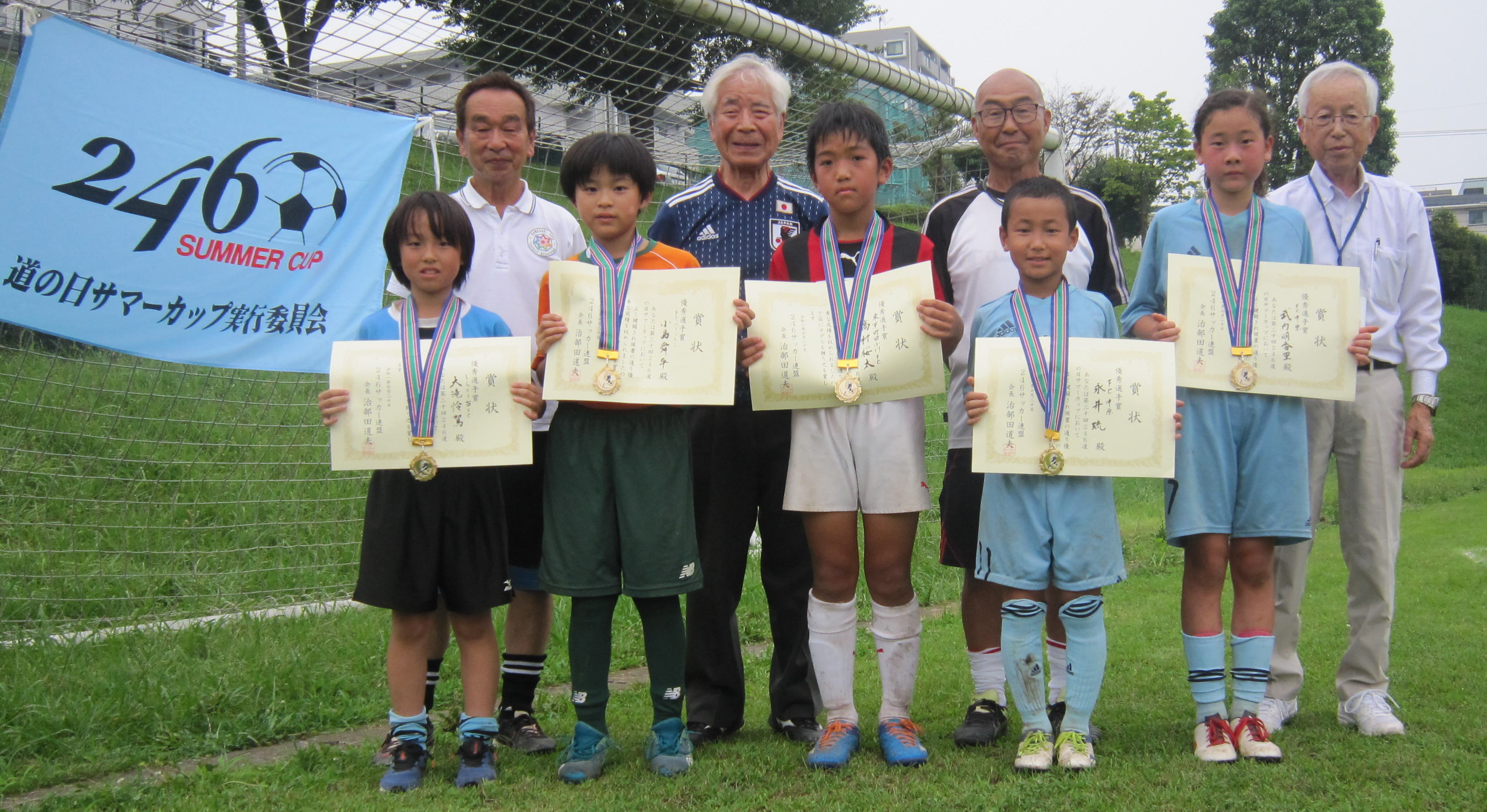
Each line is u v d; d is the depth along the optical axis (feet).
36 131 13.60
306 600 16.26
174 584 16.22
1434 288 11.40
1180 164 108.47
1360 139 11.19
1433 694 11.95
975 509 11.14
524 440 9.77
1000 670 11.16
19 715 10.96
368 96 18.49
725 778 9.66
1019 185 10.08
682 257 10.61
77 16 14.60
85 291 13.91
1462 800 8.50
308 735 11.63
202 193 14.88
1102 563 9.71
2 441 18.56
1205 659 9.89
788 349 10.10
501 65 19.06
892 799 8.91
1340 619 16.60
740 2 18.15
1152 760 9.65
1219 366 10.02
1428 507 33.01
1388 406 11.09
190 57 16.31
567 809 8.89
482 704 9.91
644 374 9.84
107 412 20.44
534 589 11.30
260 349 15.39
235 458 20.27
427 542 9.67
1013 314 10.16
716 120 11.39
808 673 11.40
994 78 11.51
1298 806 8.42
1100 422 9.67
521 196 11.89
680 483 10.00
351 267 16.30
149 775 10.15
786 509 10.28
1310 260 10.73
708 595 11.30
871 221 10.57
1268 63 116.88
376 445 9.69
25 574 15.44
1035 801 8.70
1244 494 10.10
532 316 11.76
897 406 10.12
